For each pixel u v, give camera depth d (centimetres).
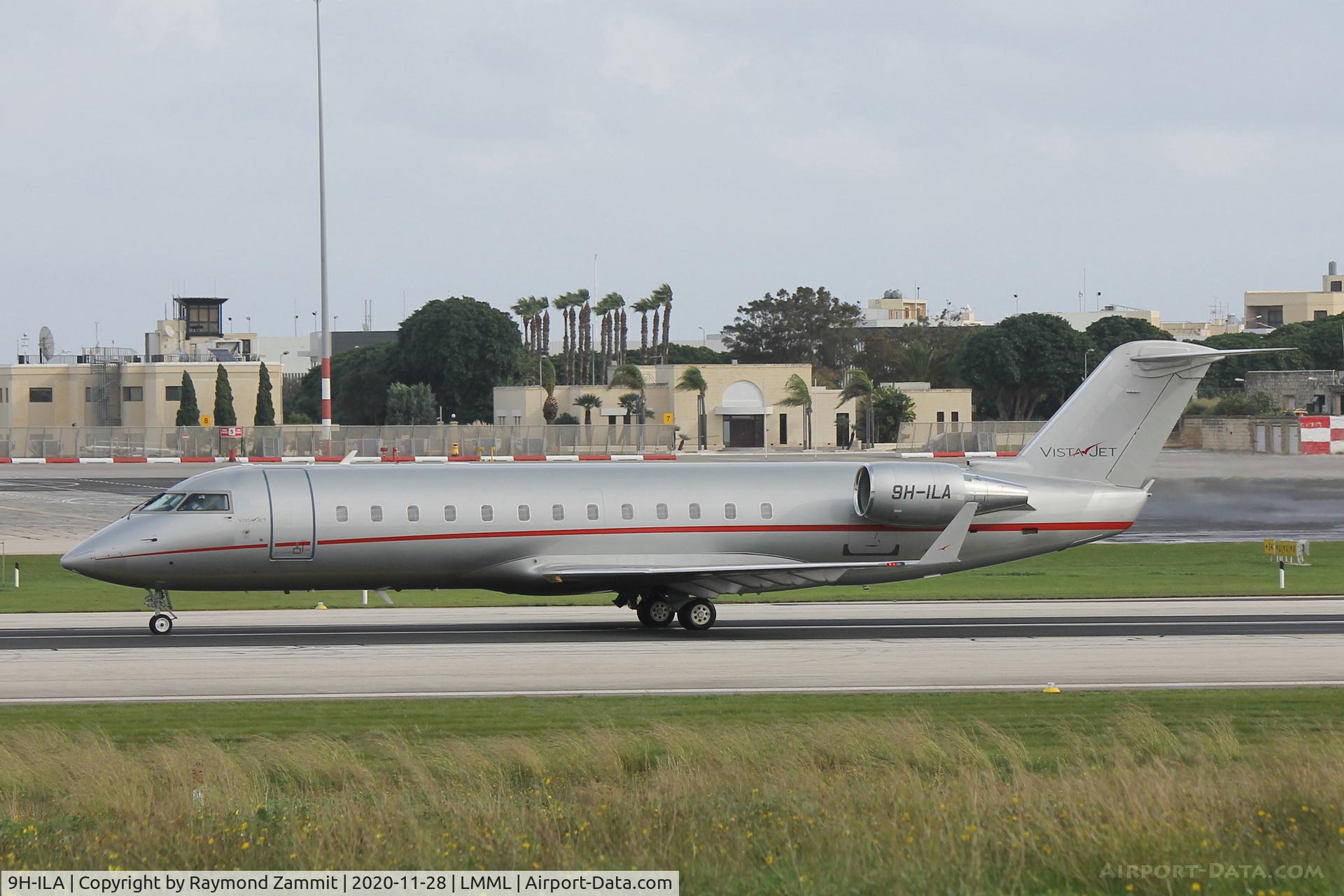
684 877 5675
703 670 11206
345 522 13288
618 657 11819
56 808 6825
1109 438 15062
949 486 14225
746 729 8400
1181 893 5484
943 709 9594
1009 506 14425
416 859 5900
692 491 14062
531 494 13712
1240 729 8938
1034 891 5550
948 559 13988
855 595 17062
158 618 13225
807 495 14250
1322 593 17062
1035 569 19938
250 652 12050
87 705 9700
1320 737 8456
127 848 6097
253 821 6412
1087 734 8775
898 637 13175
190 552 13000
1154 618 14650
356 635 13238
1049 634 13350
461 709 9556
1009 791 6744
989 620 14600
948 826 6078
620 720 9200
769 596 17000
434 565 13512
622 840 6144
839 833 6028
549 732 8788
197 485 13325
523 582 13738
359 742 8475
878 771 7462
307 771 7412
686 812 6475
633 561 13788
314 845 6091
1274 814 6366
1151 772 6931
